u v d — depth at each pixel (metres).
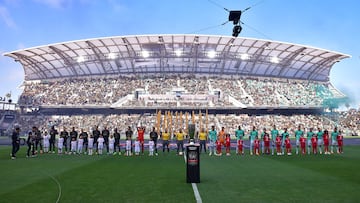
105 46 53.44
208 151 21.31
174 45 53.09
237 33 19.83
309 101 56.16
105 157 17.20
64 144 20.41
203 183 8.82
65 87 59.16
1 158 16.73
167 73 59.12
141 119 50.41
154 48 54.03
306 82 63.81
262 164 13.67
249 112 54.78
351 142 33.22
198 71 59.22
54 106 53.03
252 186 8.38
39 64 59.78
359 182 9.03
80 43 52.16
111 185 8.52
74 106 52.47
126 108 51.53
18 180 9.46
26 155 18.70
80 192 7.61
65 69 60.50
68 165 13.37
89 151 19.41
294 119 52.59
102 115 53.09
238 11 19.16
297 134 20.19
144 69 58.72
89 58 56.88
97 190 7.85
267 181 9.18
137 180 9.34
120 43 52.44
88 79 60.34
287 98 56.12
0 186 8.45
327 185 8.55
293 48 54.12
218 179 9.54
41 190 7.88
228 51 55.09
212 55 55.59
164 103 52.22
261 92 56.84
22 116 55.06
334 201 6.68
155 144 19.06
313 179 9.56
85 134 20.73
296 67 60.97
